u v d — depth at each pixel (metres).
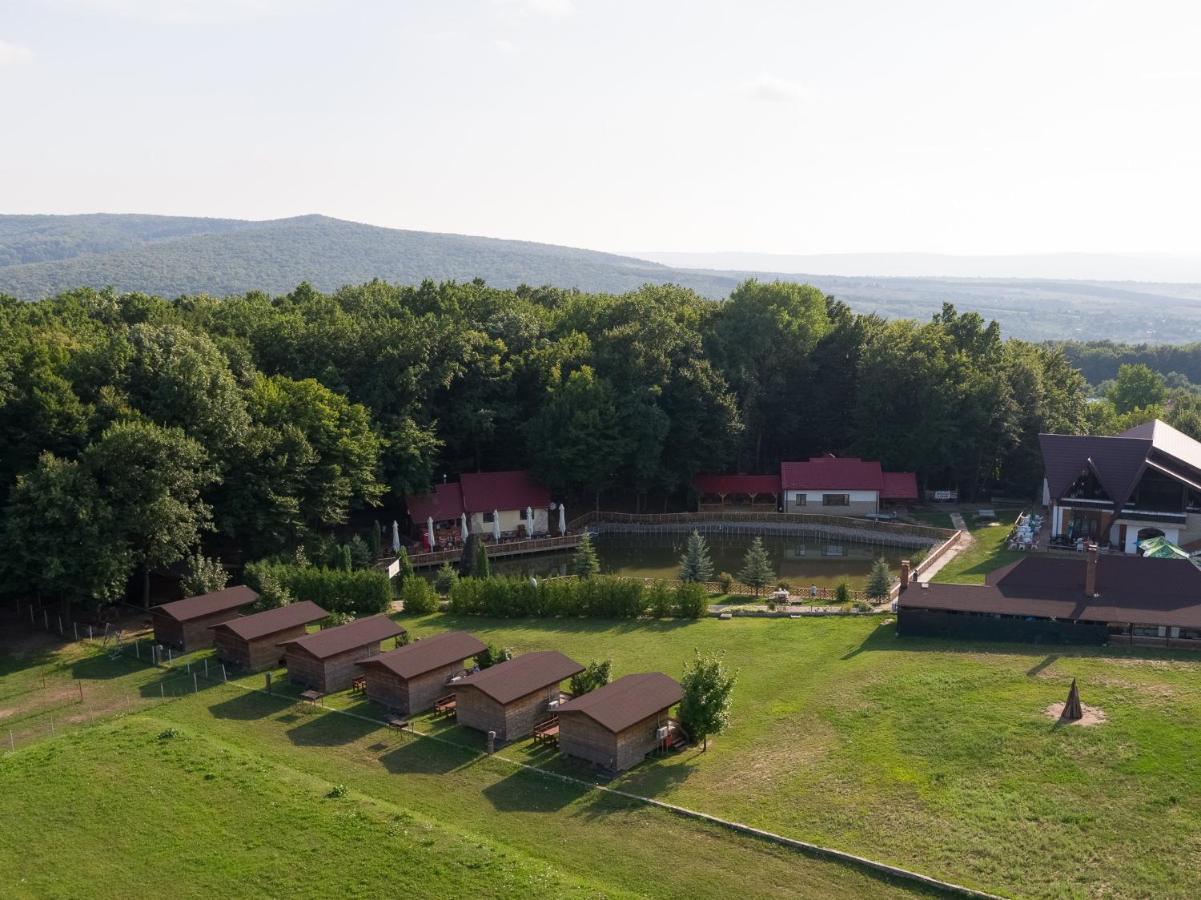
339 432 85.31
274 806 39.44
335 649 54.59
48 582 61.59
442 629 67.12
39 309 104.25
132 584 76.69
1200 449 96.62
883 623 65.19
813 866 35.41
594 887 34.00
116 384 75.62
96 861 35.72
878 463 110.19
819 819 38.59
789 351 123.44
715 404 109.62
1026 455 112.94
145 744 45.66
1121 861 35.00
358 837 37.00
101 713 51.25
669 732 46.09
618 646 62.19
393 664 51.25
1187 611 57.78
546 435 103.00
